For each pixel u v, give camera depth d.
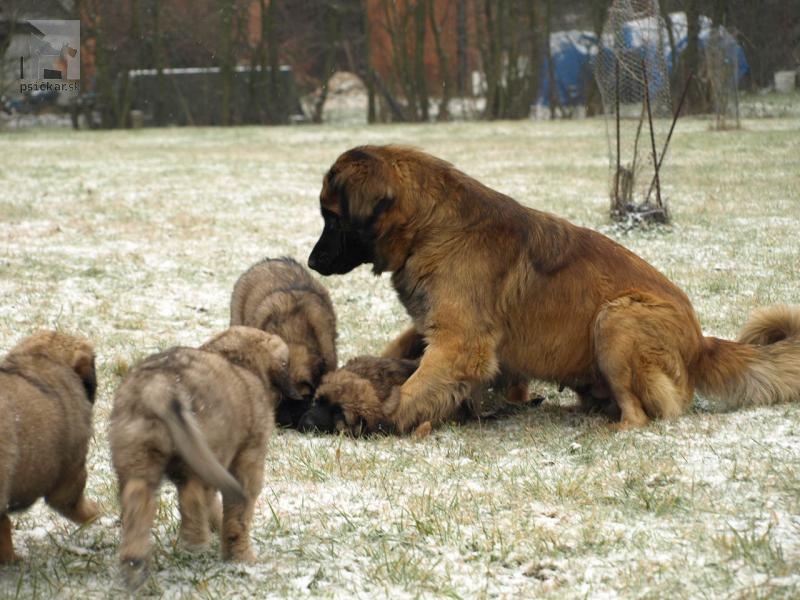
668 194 19.64
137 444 4.61
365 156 7.72
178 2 50.25
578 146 31.66
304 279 8.83
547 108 53.06
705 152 27.16
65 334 5.46
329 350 8.03
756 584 4.70
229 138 39.09
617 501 5.89
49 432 4.94
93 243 15.36
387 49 56.25
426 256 7.69
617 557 5.10
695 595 4.65
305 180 24.22
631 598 4.63
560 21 50.91
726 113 34.84
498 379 8.24
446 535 5.43
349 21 56.59
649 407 7.64
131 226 17.02
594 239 8.02
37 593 4.76
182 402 4.58
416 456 6.96
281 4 54.66
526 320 7.79
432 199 7.69
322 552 5.26
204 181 23.94
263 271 8.96
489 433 7.70
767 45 37.91
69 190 21.75
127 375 5.00
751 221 16.56
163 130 45.34
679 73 37.25
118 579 4.92
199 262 14.08
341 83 62.19
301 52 55.59
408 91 52.06
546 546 5.23
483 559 5.15
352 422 7.55
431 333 7.71
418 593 4.72
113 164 28.20
